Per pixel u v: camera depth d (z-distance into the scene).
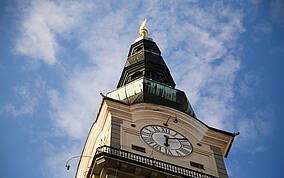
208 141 60.53
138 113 60.19
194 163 57.00
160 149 56.88
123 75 72.19
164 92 64.50
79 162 62.56
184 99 65.06
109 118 59.22
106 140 58.19
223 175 56.75
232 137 61.38
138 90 63.97
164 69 72.69
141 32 83.62
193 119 61.28
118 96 64.06
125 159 52.09
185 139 59.50
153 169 52.16
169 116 61.00
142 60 72.62
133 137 57.28
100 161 51.62
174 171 53.12
